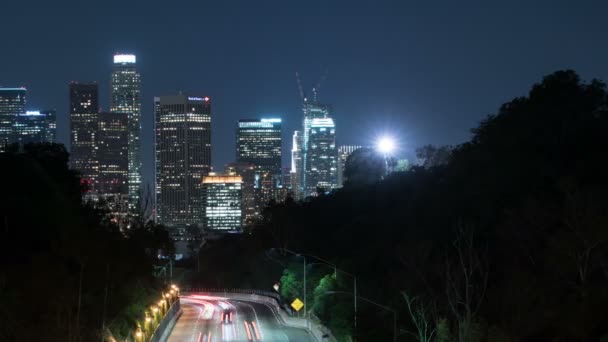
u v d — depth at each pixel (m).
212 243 196.62
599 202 57.28
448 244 77.62
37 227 72.31
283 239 145.75
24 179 78.88
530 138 78.69
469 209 78.62
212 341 86.25
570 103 81.94
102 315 67.75
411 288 71.00
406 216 92.75
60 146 100.12
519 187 72.94
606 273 54.78
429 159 119.06
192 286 183.38
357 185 133.50
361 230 106.06
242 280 172.25
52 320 55.62
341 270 84.62
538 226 63.53
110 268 76.50
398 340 66.00
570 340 51.25
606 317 50.44
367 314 75.44
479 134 94.25
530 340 54.28
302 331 93.69
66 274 62.88
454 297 63.66
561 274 57.28
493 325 55.12
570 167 70.25
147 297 91.50
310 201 148.00
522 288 57.19
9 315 49.50
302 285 105.75
